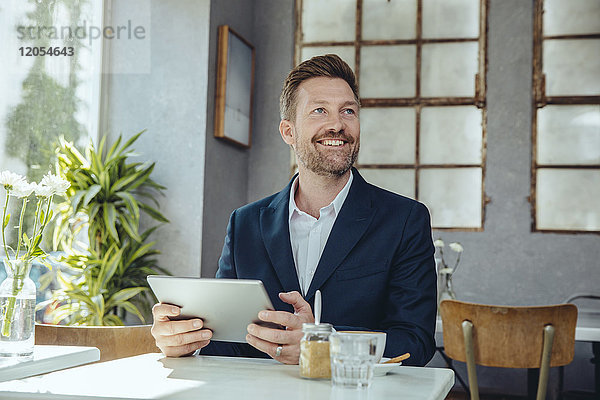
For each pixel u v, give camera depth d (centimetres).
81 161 374
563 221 454
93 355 168
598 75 456
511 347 250
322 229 180
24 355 151
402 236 172
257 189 490
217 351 171
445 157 472
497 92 466
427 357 160
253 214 188
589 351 438
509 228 459
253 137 494
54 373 129
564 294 449
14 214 343
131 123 418
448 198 469
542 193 458
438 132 474
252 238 184
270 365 141
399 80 481
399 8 484
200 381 119
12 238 342
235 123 448
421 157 475
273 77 494
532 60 464
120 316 389
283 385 116
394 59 483
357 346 112
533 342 248
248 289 136
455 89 473
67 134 389
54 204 371
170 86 415
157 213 388
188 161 409
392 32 484
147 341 226
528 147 459
